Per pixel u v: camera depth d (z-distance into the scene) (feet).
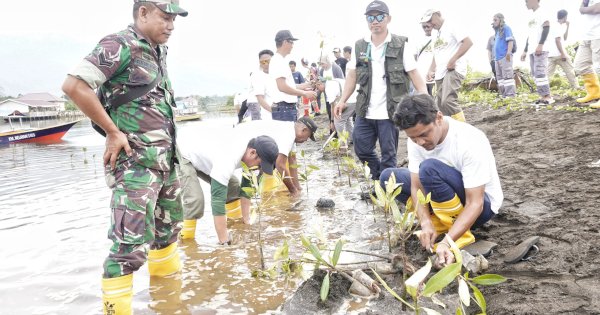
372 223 13.64
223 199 12.98
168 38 9.24
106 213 17.38
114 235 8.71
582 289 7.85
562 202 12.16
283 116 23.22
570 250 9.34
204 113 136.05
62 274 11.42
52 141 60.54
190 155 13.60
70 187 23.61
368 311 8.40
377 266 9.86
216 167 12.94
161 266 10.82
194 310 9.11
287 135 16.58
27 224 16.30
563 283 8.14
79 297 10.06
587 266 8.60
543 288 8.09
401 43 15.53
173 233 10.73
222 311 9.00
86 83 8.03
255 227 14.42
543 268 8.78
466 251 9.46
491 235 10.92
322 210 15.67
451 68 21.11
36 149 49.57
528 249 9.34
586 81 24.71
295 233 13.46
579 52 24.59
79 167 31.63
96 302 9.80
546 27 28.12
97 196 20.79
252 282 10.31
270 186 18.56
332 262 8.73
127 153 8.64
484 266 9.17
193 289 10.11
